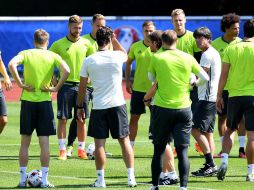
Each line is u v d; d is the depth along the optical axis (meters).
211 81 32.75
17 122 54.28
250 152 30.58
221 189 28.72
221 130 38.34
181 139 27.09
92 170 33.78
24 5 101.06
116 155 39.00
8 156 38.25
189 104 27.45
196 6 99.56
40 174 29.55
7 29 76.50
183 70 27.33
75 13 101.62
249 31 30.69
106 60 28.89
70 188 28.80
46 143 29.41
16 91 75.75
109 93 28.89
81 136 37.97
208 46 33.06
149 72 27.73
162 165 27.84
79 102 29.95
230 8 98.94
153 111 27.55
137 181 30.81
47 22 76.81
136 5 100.94
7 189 28.77
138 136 47.22
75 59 37.84
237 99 30.61
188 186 29.45
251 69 30.47
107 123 29.05
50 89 29.55
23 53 29.62
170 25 77.88
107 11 101.62
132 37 77.75
